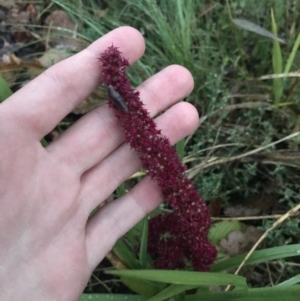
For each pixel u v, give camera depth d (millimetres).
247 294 149
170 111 176
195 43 246
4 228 154
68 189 166
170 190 158
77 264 167
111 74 152
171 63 232
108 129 169
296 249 166
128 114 154
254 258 168
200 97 234
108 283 207
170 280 141
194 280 141
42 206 161
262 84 234
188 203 158
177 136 177
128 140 155
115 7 244
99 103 229
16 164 154
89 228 174
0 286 155
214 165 218
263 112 218
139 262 176
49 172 162
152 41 247
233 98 232
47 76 158
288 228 200
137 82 224
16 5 255
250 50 241
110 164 175
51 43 245
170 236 175
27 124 156
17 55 244
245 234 205
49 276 162
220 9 245
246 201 219
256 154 214
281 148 224
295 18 224
